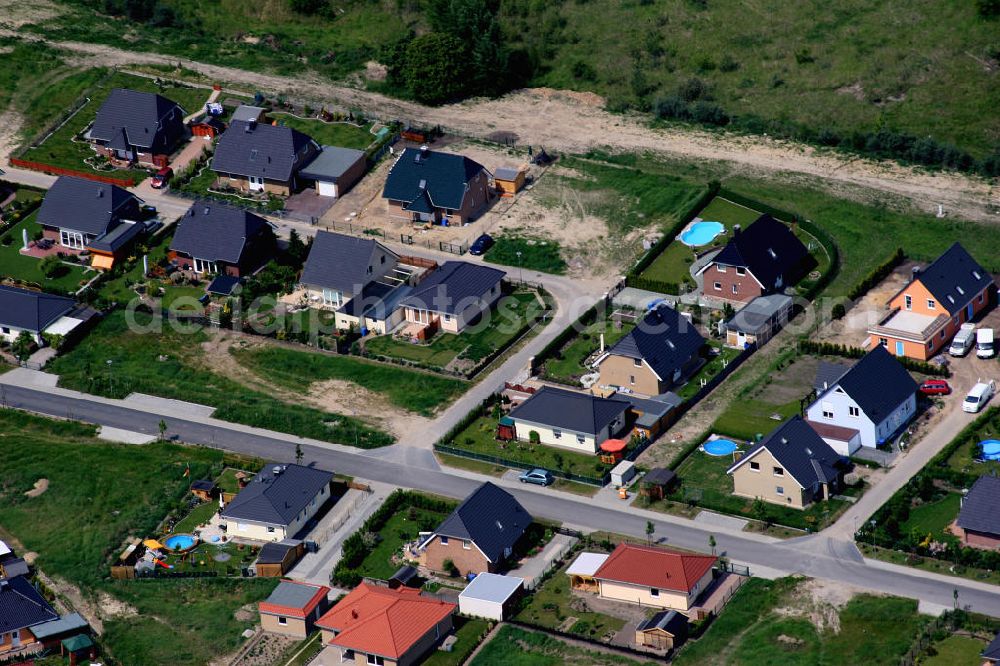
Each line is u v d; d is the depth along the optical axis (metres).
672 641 112.94
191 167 183.38
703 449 135.50
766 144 181.62
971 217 165.62
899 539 121.38
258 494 131.12
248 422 145.62
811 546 122.50
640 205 172.12
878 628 112.75
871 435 133.12
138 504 135.75
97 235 170.50
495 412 142.25
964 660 108.44
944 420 136.12
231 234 165.62
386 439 141.38
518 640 115.75
